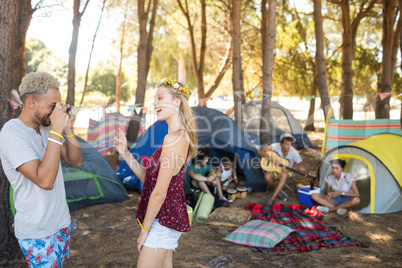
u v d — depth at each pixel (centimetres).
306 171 690
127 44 1684
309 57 1261
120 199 514
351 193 456
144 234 190
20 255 317
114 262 324
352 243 362
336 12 1360
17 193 184
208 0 1295
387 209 452
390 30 953
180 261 328
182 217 196
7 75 314
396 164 462
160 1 1429
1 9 302
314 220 427
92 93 2705
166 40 2014
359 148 482
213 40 1622
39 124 190
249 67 1719
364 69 1351
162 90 197
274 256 338
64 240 203
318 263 321
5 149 175
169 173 183
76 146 213
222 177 536
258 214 454
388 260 325
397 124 654
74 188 482
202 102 543
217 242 373
